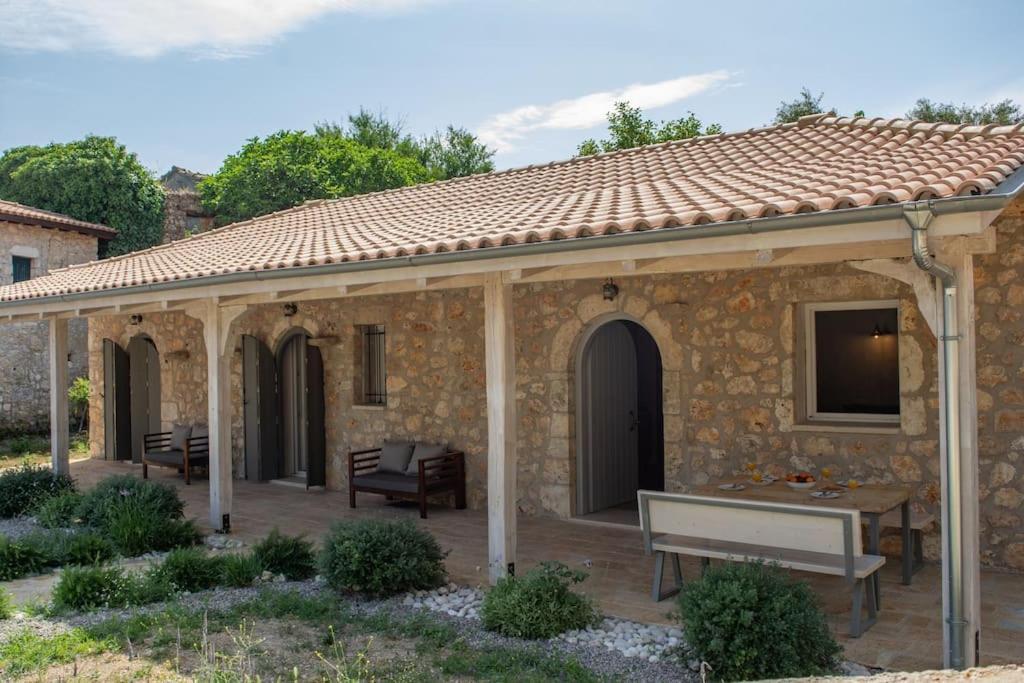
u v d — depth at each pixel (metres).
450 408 10.11
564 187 9.05
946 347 4.34
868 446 7.27
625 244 4.96
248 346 12.12
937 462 6.94
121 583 6.51
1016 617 5.61
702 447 8.15
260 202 27.14
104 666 5.00
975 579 4.45
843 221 4.19
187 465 12.13
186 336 13.52
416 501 10.42
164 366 13.92
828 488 6.46
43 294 10.04
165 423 13.95
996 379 6.71
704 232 4.62
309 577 7.05
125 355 14.58
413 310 10.43
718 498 5.51
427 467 9.47
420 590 6.50
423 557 6.45
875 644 5.16
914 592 6.21
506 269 5.67
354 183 29.00
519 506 9.44
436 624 5.62
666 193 6.59
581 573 5.81
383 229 8.84
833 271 7.40
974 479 4.43
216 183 28.14
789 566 5.36
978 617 4.53
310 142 29.11
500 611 5.51
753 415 7.86
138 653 5.21
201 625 5.72
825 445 7.48
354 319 11.08
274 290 7.37
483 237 5.78
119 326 14.79
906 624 5.52
